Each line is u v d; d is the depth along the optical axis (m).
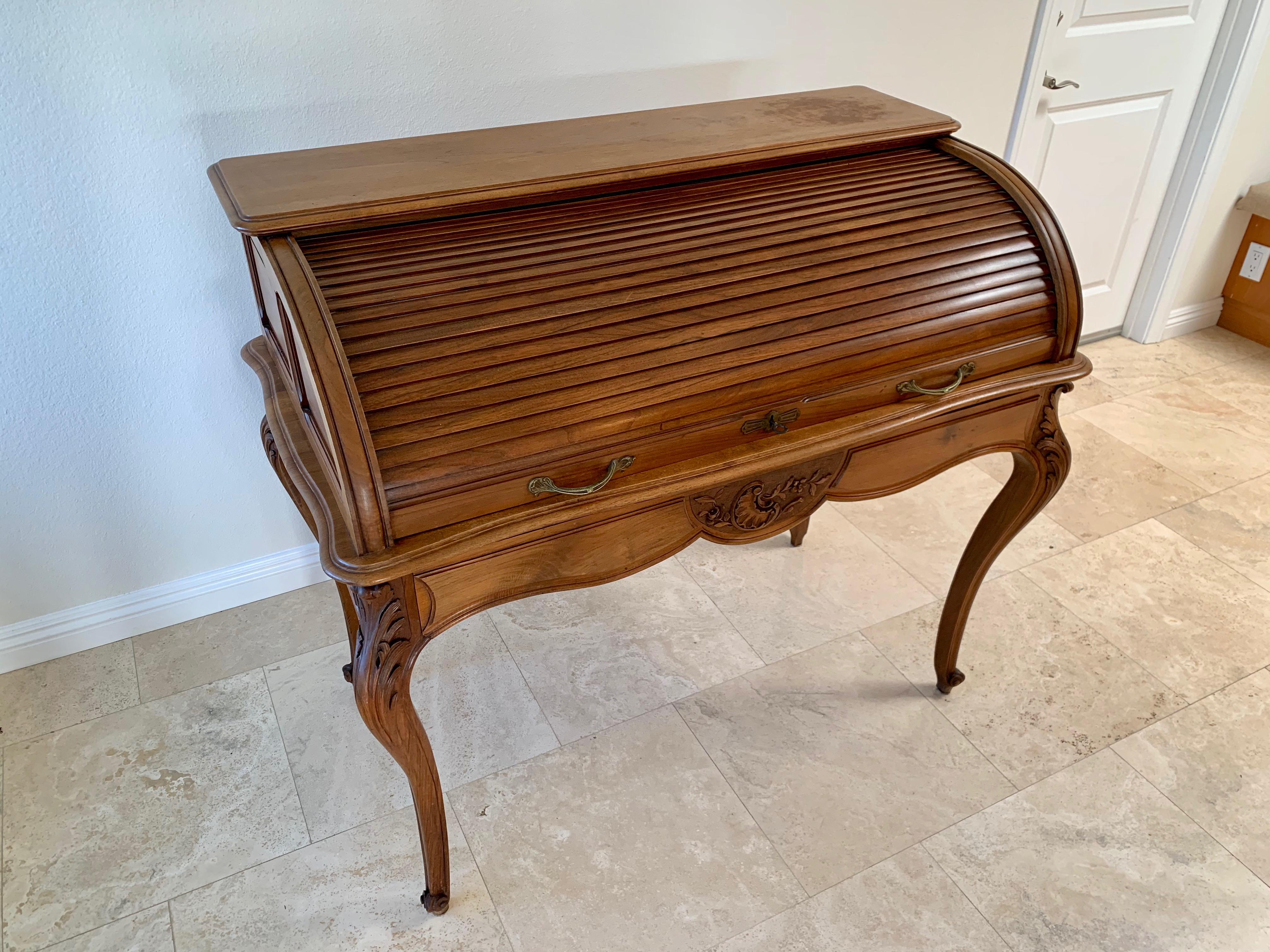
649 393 1.14
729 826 1.60
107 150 1.50
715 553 2.24
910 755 1.73
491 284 1.13
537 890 1.50
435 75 1.69
